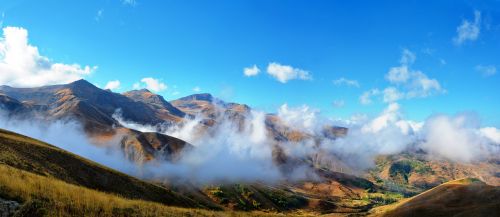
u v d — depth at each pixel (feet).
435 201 388.57
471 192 382.22
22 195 85.05
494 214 312.91
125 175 308.19
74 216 82.58
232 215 180.65
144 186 303.68
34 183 101.24
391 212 403.75
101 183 262.06
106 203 99.55
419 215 368.68
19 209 75.20
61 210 81.46
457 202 374.84
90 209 90.53
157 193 307.17
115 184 273.54
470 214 328.29
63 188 106.52
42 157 240.12
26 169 197.88
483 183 394.73
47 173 213.46
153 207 116.67
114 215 93.45
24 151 231.71
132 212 101.65
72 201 92.63
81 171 260.62
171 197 321.11
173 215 115.55
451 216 340.18
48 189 98.99
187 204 333.62
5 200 79.71
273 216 229.45
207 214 143.33
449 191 400.88
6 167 119.65
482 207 330.54
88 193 109.50
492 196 354.74
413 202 412.98
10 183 90.43
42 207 78.69
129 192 273.13
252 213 219.20
